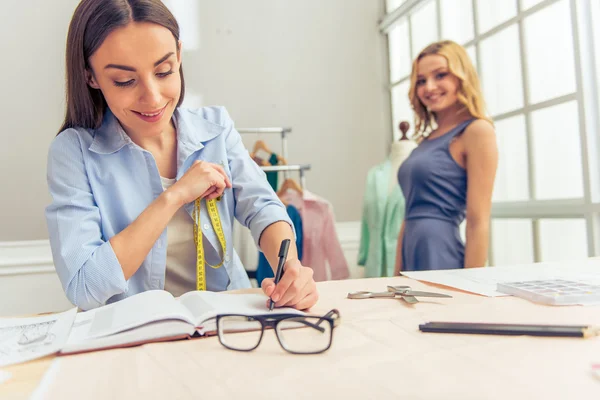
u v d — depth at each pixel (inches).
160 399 20.1
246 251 108.7
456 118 76.7
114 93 43.3
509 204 91.7
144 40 41.3
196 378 22.3
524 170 88.7
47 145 111.7
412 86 81.3
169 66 43.8
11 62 110.2
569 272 44.3
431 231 73.4
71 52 45.0
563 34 78.7
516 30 88.4
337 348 25.8
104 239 48.2
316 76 131.6
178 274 52.6
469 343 25.4
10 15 110.5
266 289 34.8
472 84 75.2
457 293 38.4
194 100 122.8
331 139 132.1
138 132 46.5
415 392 19.4
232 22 125.9
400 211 105.0
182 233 51.2
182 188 46.5
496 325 27.0
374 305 35.6
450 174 73.1
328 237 110.7
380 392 19.6
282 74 129.2
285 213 50.8
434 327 27.7
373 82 135.5
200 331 29.5
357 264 122.2
